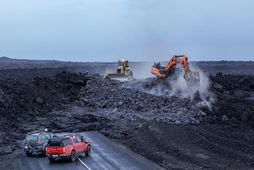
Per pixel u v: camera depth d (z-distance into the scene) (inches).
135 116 2404.0
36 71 4805.6
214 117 2453.2
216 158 1595.7
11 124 2174.0
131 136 1945.1
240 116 2474.2
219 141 1882.4
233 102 2871.6
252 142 1924.2
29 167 1417.3
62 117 2405.3
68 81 3189.0
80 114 2438.5
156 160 1513.3
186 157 1574.8
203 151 1691.7
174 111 2524.6
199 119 2405.3
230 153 1672.0
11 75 3885.3
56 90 3024.1
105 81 3181.6
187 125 2213.3
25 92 2674.7
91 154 1601.9
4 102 2361.0
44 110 2561.5
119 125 2178.9
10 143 1840.6
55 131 2068.2
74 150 1504.7
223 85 3329.2
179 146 1747.0
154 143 1796.3
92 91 2984.7
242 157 1621.6
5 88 2596.0
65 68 5925.2
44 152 1604.3
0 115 2256.4
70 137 1518.2
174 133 1974.7
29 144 1609.3
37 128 2130.9
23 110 2453.2
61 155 1471.5
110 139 1904.5
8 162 1501.0
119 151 1648.6
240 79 3526.1
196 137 1919.3
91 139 1881.2
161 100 2687.0
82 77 3248.0
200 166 1457.9
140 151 1657.2
